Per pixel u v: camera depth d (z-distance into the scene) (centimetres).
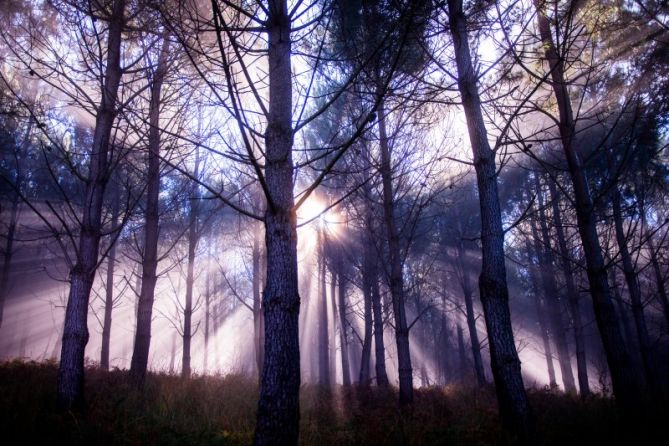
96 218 654
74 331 605
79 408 591
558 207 1422
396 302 920
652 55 709
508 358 475
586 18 639
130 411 663
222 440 557
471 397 1023
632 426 577
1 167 1498
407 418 743
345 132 1159
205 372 1280
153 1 443
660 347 2042
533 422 459
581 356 1430
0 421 525
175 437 564
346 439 625
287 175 408
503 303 494
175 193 1290
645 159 1094
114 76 659
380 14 554
